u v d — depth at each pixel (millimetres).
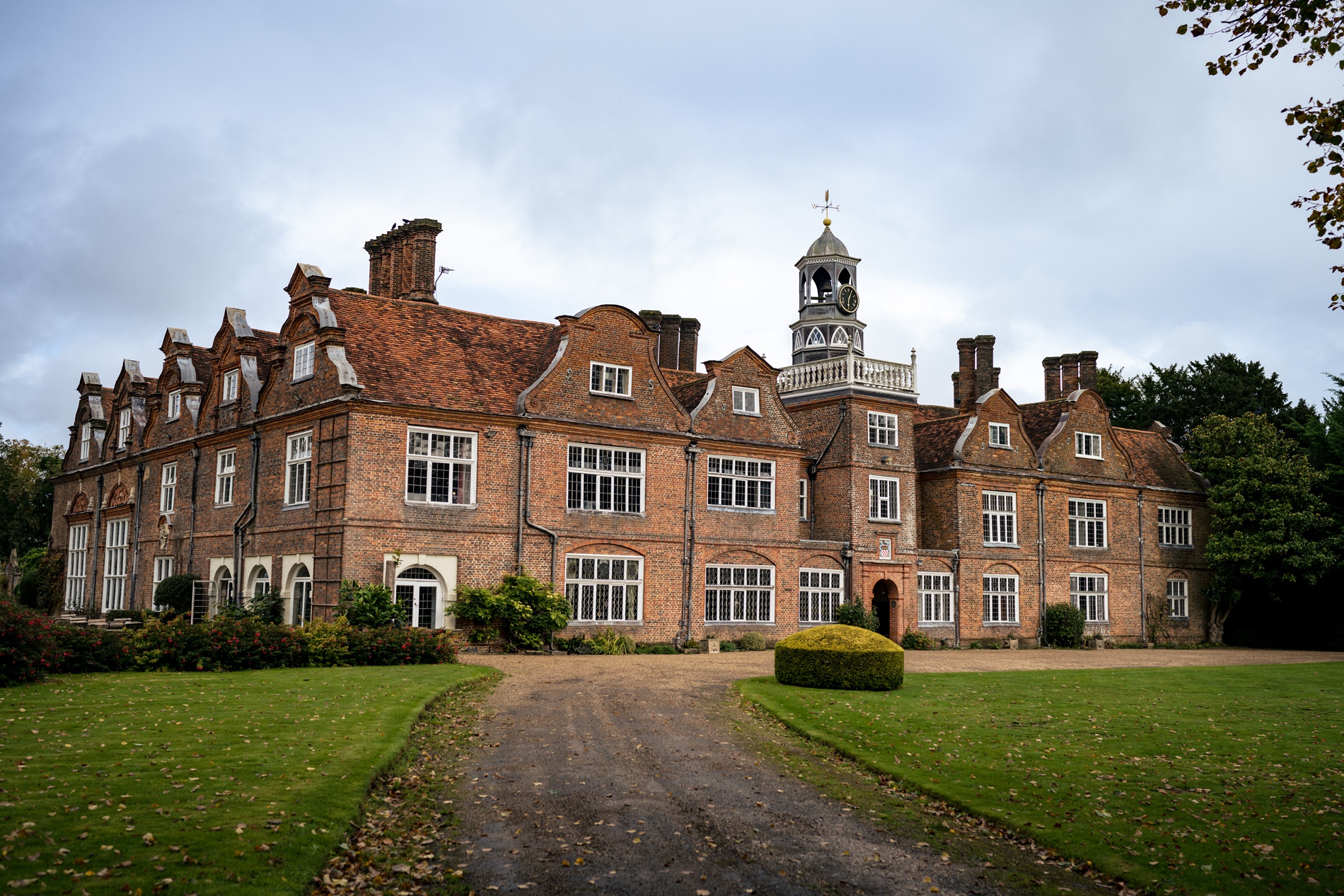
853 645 20797
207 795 9805
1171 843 10359
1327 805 11891
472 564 26328
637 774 12570
